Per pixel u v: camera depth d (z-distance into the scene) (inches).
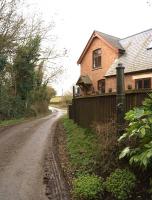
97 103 420.5
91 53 966.4
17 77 1050.1
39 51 1007.0
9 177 279.0
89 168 271.7
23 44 911.0
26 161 339.9
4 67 866.8
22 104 1130.0
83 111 528.7
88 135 406.3
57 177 275.9
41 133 592.4
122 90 298.5
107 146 266.2
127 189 204.4
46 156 364.5
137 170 224.8
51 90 1977.1
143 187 208.4
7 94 967.6
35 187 250.5
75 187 228.7
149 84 655.8
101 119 399.9
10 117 992.9
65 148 398.6
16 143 464.1
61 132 590.6
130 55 784.3
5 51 788.0
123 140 250.5
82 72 1006.4
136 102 296.4
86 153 320.8
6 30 724.7
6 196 231.1
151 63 655.1
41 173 290.4
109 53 877.8
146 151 198.2
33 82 1129.4
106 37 911.7
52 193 235.8
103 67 905.5
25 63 1019.3
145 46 755.4
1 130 642.2
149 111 220.2
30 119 1054.4
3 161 341.4
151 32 802.2
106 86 776.9
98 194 214.2
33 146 436.5
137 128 218.5
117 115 294.2
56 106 2682.1
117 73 302.4
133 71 687.7
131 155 219.5
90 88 960.3
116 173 221.9
